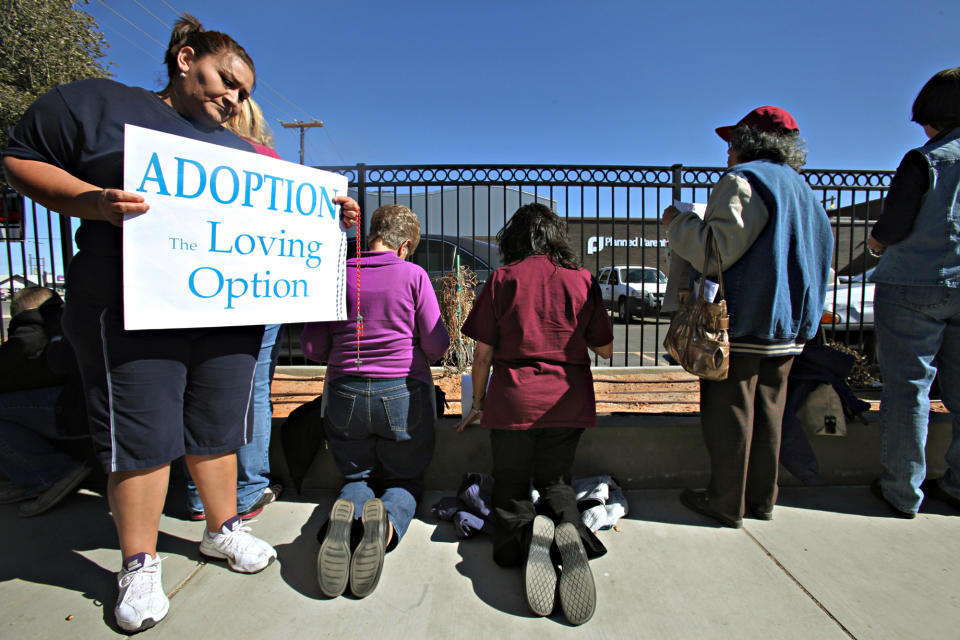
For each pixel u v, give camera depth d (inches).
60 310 97.0
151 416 65.2
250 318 73.3
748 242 80.2
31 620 66.9
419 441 91.1
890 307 90.9
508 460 83.4
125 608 64.4
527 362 84.3
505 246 91.3
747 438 86.3
